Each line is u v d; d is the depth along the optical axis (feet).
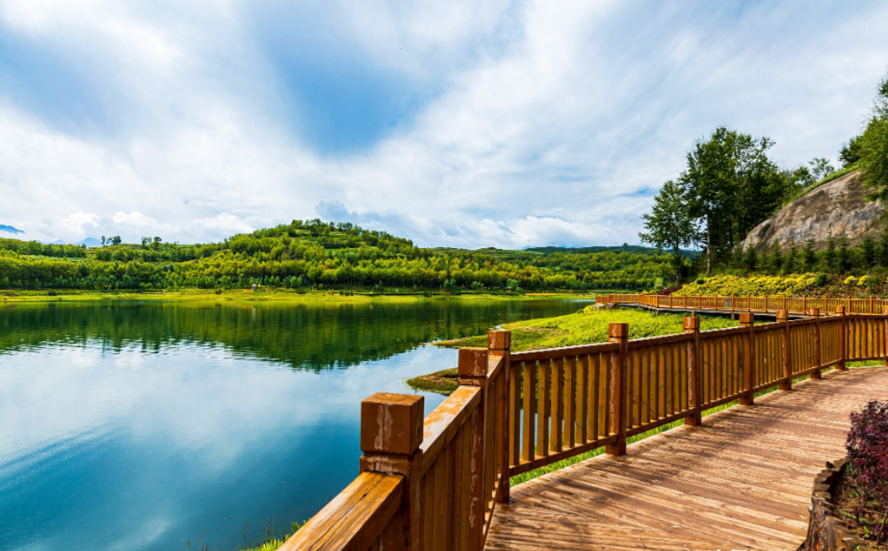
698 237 165.17
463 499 5.71
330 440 53.93
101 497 40.34
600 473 12.12
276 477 43.91
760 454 13.66
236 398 73.87
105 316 241.35
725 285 128.26
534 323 146.41
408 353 113.91
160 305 340.80
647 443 14.53
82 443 54.44
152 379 89.20
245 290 511.40
